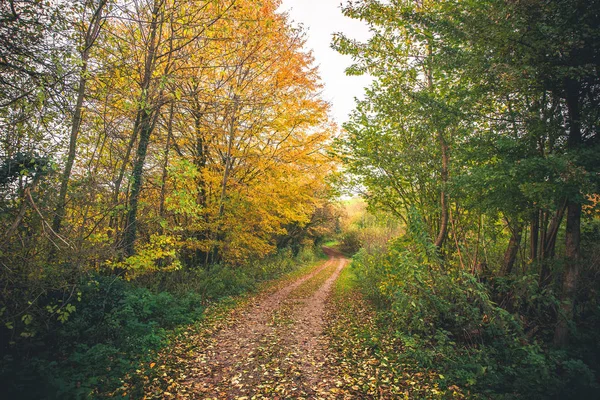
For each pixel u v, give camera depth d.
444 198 7.58
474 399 3.86
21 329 4.17
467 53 5.44
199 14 7.33
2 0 3.83
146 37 7.18
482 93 5.62
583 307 5.61
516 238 6.82
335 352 5.69
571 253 5.00
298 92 11.48
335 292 13.21
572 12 4.16
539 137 5.50
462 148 6.14
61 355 4.32
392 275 7.55
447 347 4.84
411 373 4.64
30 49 4.17
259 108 9.81
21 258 4.31
